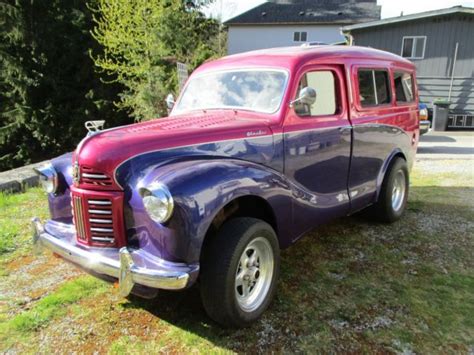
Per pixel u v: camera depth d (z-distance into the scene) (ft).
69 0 53.72
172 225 7.95
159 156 9.02
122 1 43.34
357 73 13.64
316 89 12.11
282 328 9.50
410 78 17.62
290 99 11.17
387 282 11.59
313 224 12.16
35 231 10.33
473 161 29.58
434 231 15.49
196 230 8.06
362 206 14.65
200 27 52.90
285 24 99.30
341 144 12.83
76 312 10.14
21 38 51.60
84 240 9.16
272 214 10.46
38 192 20.51
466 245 14.14
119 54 50.52
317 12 103.55
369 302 10.55
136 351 8.73
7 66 51.24
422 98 52.34
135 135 9.30
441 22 50.47
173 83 41.91
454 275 11.98
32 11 52.31
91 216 8.90
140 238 8.58
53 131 54.80
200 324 9.66
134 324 9.67
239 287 9.42
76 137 56.34
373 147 14.56
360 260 13.03
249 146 10.22
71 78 57.06
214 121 10.76
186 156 9.29
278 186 10.27
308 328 9.49
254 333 9.33
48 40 53.67
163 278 7.85
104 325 9.64
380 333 9.28
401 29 52.60
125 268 8.15
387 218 16.02
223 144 9.84
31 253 13.52
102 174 8.63
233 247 8.74
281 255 13.43
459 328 9.45
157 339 9.12
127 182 8.65
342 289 11.21
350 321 9.75
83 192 8.87
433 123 48.39
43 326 9.59
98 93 55.16
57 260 13.01
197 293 11.01
